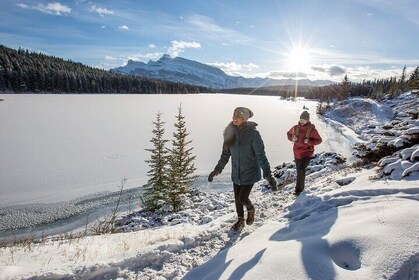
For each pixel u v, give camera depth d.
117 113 85.19
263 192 11.66
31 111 83.00
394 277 2.35
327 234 3.19
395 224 2.98
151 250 3.92
